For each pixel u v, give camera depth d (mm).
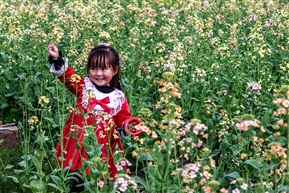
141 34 9508
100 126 5012
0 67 7652
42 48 8156
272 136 5676
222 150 5047
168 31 9523
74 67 7543
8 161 5977
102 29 10016
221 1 13953
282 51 9578
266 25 10367
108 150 4816
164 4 12797
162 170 4473
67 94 7039
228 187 4645
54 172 4871
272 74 8750
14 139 6414
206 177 3824
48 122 6152
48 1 11367
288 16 11391
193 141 4148
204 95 7309
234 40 9430
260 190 4152
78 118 5133
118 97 5152
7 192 5336
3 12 10758
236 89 7512
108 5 12438
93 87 5168
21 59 8047
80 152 4941
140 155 4375
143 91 7191
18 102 7469
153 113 6445
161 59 7496
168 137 4176
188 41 8969
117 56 5207
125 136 4934
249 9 12117
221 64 8336
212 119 6219
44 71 7629
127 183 3977
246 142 5418
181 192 3998
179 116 4184
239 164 4957
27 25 9750
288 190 4074
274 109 6719
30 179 5070
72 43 8867
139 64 8094
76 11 9695
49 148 6227
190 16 10531
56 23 9750
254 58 8406
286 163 4133
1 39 9273
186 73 7938
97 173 4363
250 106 6879
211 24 10586
